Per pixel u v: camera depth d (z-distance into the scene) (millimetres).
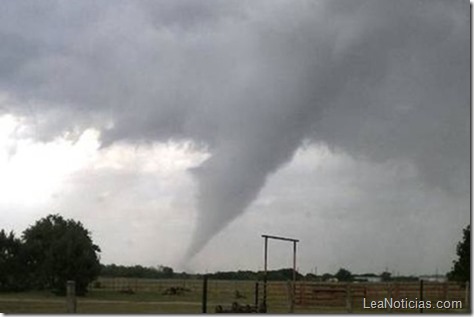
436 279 52406
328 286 41688
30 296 53281
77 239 66750
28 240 67625
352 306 38250
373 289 42031
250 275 71438
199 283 76312
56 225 69375
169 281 79812
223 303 40969
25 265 66938
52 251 65688
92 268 66188
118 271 84562
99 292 64000
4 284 65438
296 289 42281
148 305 37312
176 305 37406
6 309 31438
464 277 48219
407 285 42594
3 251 66312
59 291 64062
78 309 32406
